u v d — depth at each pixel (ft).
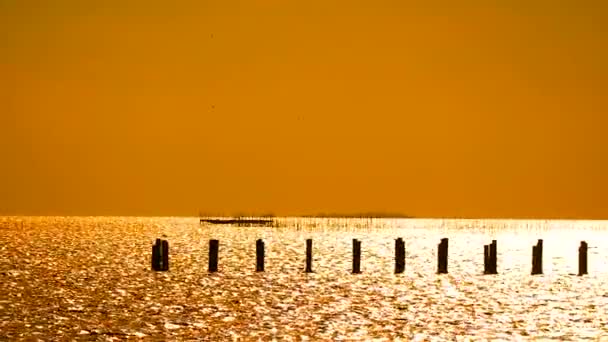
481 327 220.23
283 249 515.50
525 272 365.20
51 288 295.28
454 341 202.39
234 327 218.59
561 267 396.37
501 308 253.03
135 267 377.71
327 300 268.21
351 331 213.87
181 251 491.31
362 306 255.70
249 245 554.46
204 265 388.57
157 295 277.64
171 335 207.72
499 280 326.44
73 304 255.50
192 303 259.60
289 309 248.93
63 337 204.44
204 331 212.84
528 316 237.86
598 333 213.05
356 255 334.44
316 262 411.54
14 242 588.09
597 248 580.30
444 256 334.24
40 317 230.68
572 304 261.65
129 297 272.31
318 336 207.21
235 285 305.32
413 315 238.89
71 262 407.03
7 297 270.26
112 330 213.25
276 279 325.42
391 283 314.96
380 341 201.57
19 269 366.43
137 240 631.56
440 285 309.42
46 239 638.94
